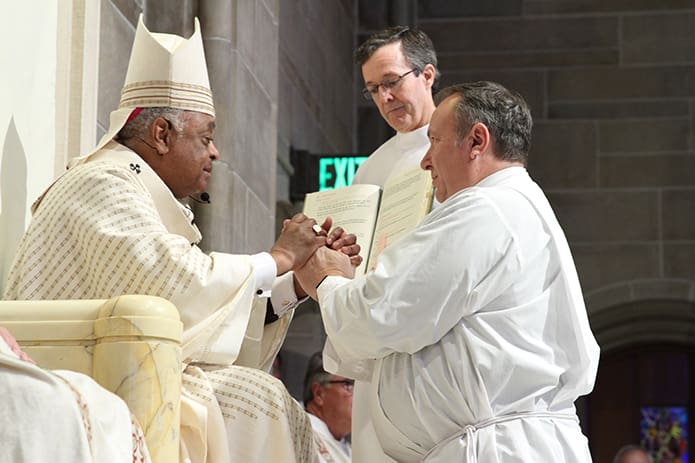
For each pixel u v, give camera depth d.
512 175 3.61
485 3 12.23
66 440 2.41
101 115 5.11
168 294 3.53
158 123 3.89
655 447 13.21
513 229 3.46
